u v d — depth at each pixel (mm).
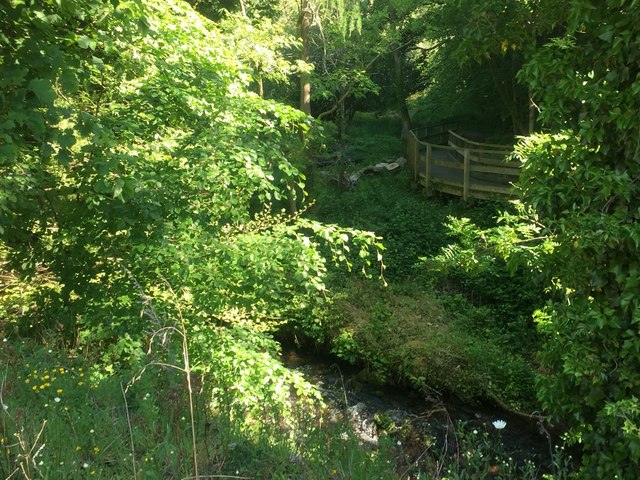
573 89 4016
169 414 3488
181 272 5152
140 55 5367
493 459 5184
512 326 11461
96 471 2779
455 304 12227
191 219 5340
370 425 6754
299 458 3260
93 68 5102
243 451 3217
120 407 3697
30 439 2908
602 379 4070
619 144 4043
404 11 19219
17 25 3996
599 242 3857
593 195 4160
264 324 8016
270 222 8227
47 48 3875
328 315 11125
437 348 9898
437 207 17062
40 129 3613
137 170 5074
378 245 5652
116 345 5016
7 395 3578
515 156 6316
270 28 11867
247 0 14812
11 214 4977
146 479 2746
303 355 11172
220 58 5973
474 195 16219
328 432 3615
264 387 5312
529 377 9531
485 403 9242
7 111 3596
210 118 5648
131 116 5469
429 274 13242
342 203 17734
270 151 5738
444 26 19094
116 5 4102
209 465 3021
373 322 11094
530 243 5922
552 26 4547
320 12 15078
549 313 5070
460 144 21484
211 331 5500
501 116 23344
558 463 4426
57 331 5465
